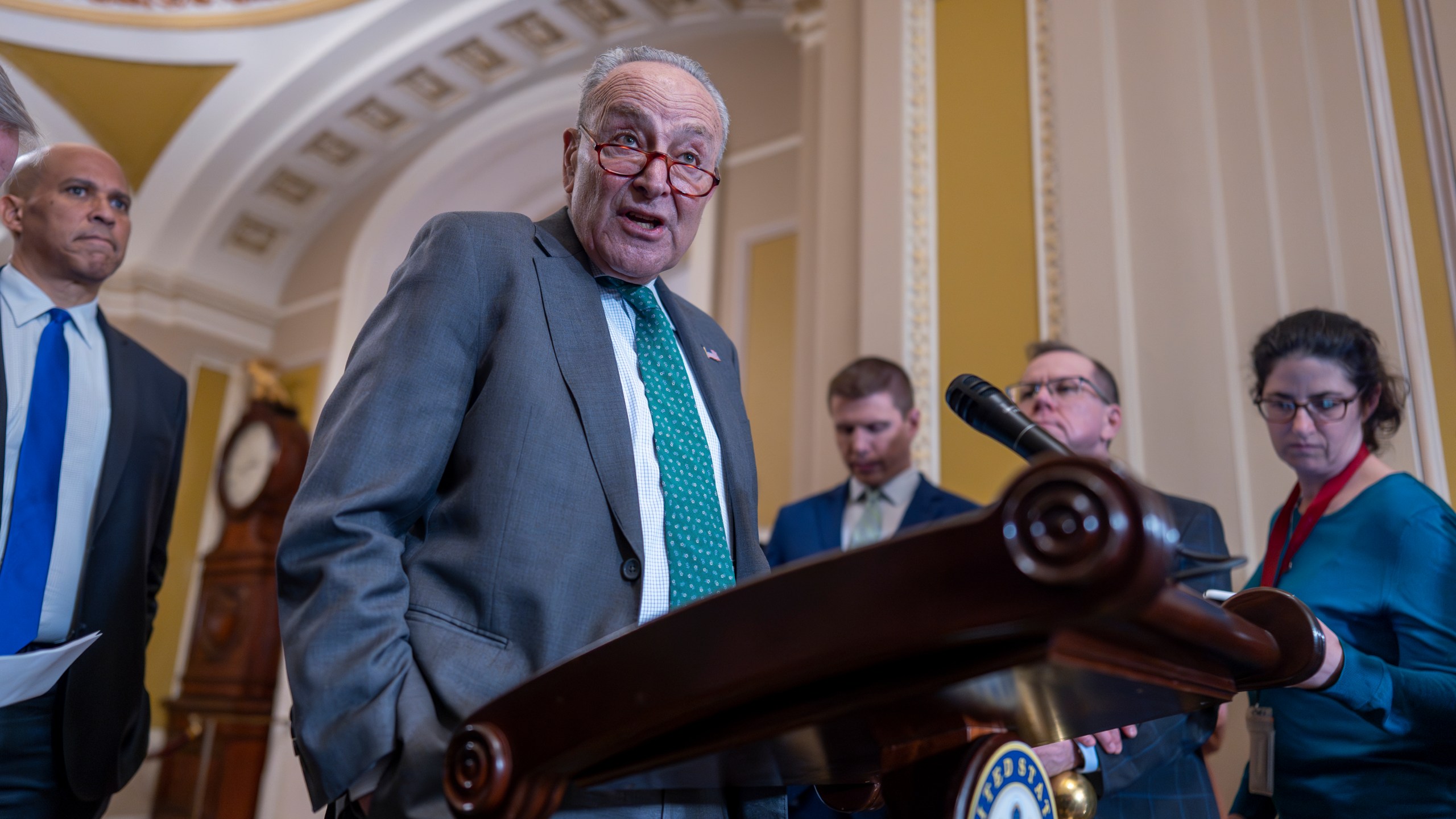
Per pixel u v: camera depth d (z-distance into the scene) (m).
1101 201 3.07
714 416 1.32
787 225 5.54
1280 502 2.54
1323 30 2.78
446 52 6.62
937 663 0.61
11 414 1.84
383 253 7.58
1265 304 2.70
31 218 1.96
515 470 1.05
